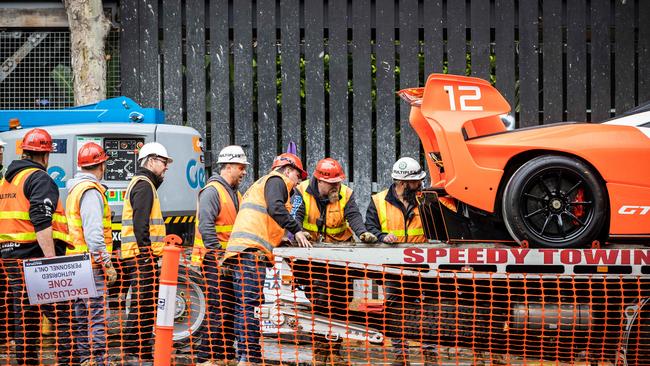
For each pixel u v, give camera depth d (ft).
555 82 51.16
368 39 51.42
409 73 51.47
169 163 37.68
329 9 51.42
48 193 32.14
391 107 51.52
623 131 31.53
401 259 30.89
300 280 32.58
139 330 32.48
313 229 37.70
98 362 31.86
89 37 48.44
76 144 40.70
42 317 33.50
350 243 33.83
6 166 42.01
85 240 33.32
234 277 33.30
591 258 30.30
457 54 51.34
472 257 30.63
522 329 31.50
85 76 48.42
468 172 31.58
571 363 31.17
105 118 42.75
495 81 51.42
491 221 32.83
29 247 32.63
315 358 33.78
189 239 42.06
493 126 33.01
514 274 30.50
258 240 33.27
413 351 33.86
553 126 32.12
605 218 31.07
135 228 33.81
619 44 50.85
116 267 35.53
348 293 32.58
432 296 32.40
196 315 36.99
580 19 51.03
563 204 30.91
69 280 30.45
